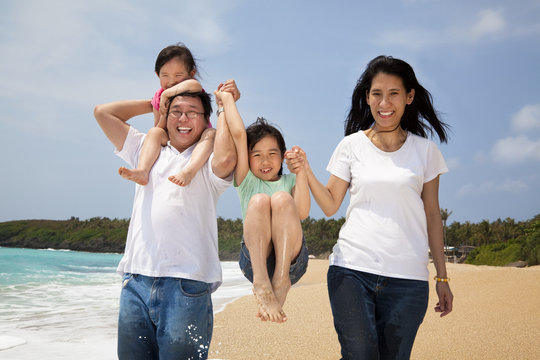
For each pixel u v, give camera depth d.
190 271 2.56
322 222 84.38
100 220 80.81
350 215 3.02
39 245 74.38
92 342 5.52
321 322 7.14
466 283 9.80
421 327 6.38
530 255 38.25
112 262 34.44
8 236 76.44
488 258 44.72
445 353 5.12
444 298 3.06
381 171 2.94
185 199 2.69
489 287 9.09
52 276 17.36
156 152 2.90
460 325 6.45
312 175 3.03
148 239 2.63
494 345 5.40
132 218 2.82
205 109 3.00
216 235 2.82
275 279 2.62
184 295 2.51
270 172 3.05
